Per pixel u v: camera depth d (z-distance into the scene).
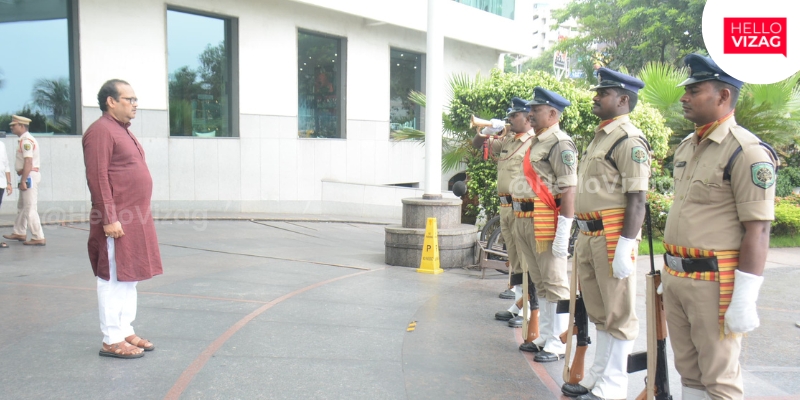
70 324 5.10
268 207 14.18
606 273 3.71
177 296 6.10
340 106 15.86
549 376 4.36
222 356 4.48
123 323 4.46
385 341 4.95
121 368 4.20
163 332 5.00
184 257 8.13
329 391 3.92
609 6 30.83
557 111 4.62
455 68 18.41
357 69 15.98
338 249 9.42
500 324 5.57
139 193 4.41
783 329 5.70
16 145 10.71
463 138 9.75
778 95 11.45
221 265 7.68
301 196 14.83
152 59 12.16
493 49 19.86
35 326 5.03
